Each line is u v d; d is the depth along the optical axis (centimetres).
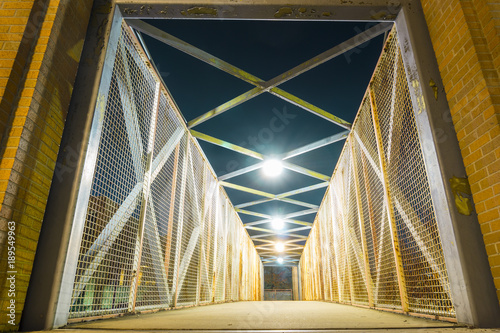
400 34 320
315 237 1304
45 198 233
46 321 207
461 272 227
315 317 310
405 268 341
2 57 223
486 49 249
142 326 228
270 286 3447
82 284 256
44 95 233
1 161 203
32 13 240
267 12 327
